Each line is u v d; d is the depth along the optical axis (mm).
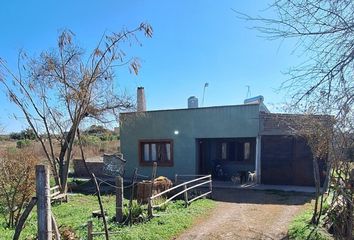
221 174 19859
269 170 17922
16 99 16234
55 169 15805
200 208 12289
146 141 20922
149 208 10625
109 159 16422
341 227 6301
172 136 20297
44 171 4645
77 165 22906
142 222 10133
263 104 18688
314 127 6688
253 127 18297
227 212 12047
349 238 5793
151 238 8797
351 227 5770
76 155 25547
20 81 16234
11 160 10656
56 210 12430
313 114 5316
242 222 10680
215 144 20531
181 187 14859
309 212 11086
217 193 15805
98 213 10969
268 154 17953
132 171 21266
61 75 16516
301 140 17234
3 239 8023
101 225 9672
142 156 21188
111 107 18141
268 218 11133
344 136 4312
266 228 9977
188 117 19906
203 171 20594
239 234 9438
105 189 17734
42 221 4629
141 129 21094
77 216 11172
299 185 17312
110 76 17391
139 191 12914
